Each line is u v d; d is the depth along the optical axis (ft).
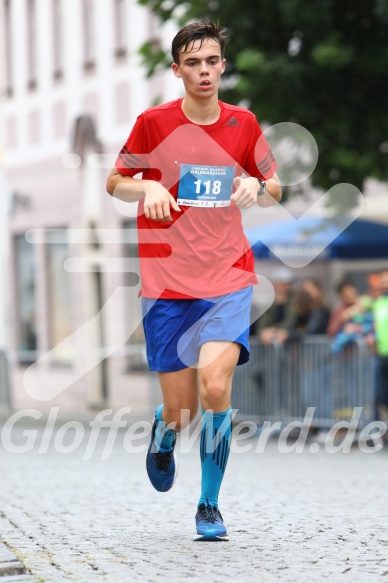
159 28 118.42
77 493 68.90
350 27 110.42
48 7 195.83
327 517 56.90
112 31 178.81
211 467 49.24
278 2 108.27
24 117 202.59
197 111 48.26
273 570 42.27
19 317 204.54
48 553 46.78
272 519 56.18
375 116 111.65
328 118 110.93
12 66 207.41
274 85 108.78
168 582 40.06
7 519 57.57
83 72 186.50
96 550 47.32
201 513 49.55
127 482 74.84
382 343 108.47
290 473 81.76
